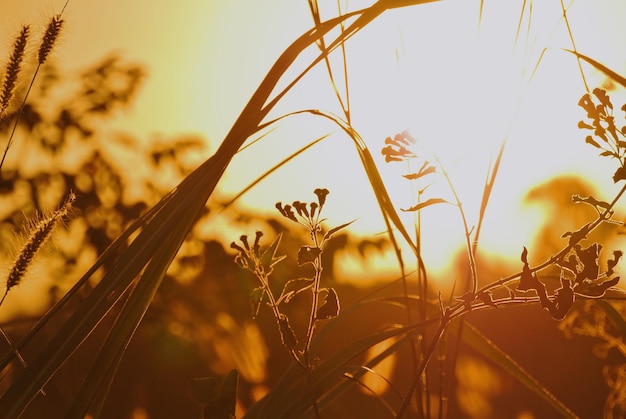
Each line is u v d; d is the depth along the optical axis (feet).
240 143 2.83
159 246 2.76
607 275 2.91
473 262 3.01
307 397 3.26
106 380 2.85
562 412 3.52
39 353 2.67
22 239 3.06
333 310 2.99
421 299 3.33
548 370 5.29
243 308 6.18
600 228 4.08
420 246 3.34
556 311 2.87
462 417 4.39
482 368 4.53
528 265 2.90
